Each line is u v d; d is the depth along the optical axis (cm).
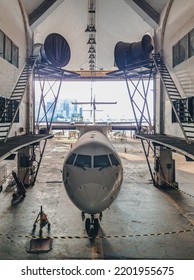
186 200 2431
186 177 3422
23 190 2497
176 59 2278
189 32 1966
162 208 2200
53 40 2636
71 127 4297
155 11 2767
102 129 2995
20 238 1603
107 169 1464
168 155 2839
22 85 2345
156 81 2989
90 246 1509
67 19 3591
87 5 3241
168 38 2506
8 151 1350
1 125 1941
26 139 2081
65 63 2850
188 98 1984
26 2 2608
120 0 3047
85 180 1405
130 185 2980
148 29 3328
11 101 2203
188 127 1948
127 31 3712
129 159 4903
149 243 1555
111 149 1634
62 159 4838
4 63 1995
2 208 2173
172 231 1728
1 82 1922
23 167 2823
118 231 1720
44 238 1569
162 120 2780
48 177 3341
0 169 2725
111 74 3212
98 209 1341
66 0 3077
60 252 1437
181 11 2134
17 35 2405
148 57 2631
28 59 2742
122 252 1445
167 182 2811
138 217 1984
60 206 2230
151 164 4388
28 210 2125
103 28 3925
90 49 4678
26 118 2856
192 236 1655
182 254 1426
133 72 2992
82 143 1677
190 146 1612
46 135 2639
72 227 1772
